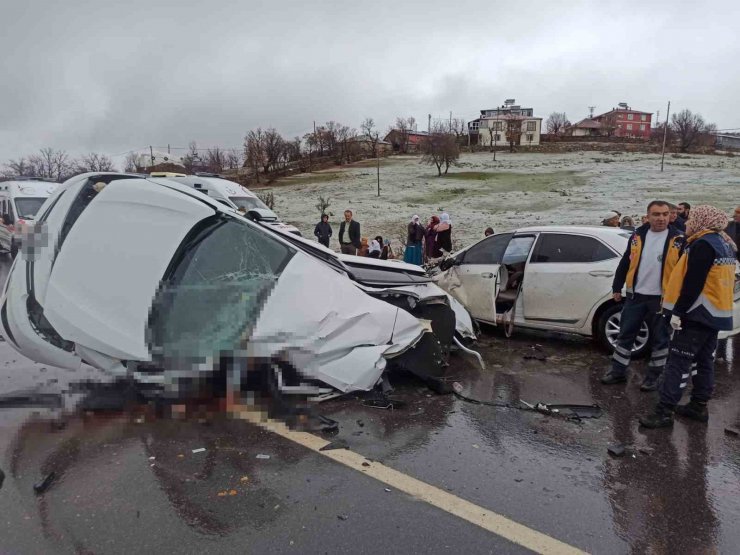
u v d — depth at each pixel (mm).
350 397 4402
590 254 5941
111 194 4285
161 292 4109
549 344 6375
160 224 4184
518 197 35188
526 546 2543
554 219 24828
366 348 4344
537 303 6191
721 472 3293
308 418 3973
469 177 49656
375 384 4426
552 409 4270
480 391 4715
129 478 3111
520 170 53469
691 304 3814
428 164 61000
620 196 32562
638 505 2912
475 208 31188
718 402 4508
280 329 4094
